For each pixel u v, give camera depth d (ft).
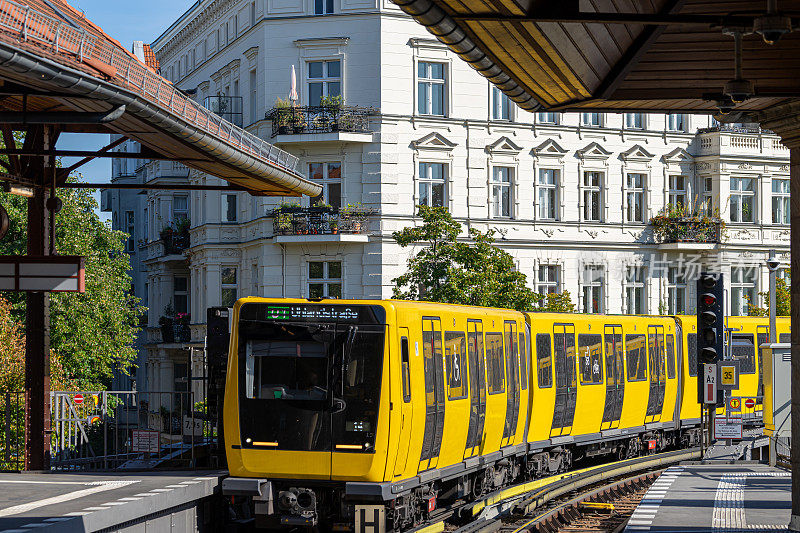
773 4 29.66
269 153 73.46
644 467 90.68
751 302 178.70
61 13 54.08
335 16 155.33
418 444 54.80
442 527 57.98
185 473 57.31
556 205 167.43
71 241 158.30
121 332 167.02
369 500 51.44
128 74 52.65
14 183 63.52
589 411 83.92
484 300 122.42
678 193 177.68
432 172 158.10
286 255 155.53
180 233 199.11
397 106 154.81
